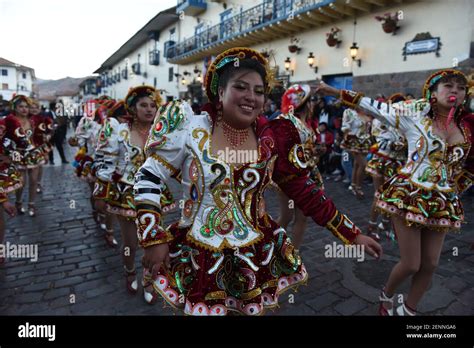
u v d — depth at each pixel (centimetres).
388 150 475
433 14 802
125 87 3177
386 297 264
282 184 175
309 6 1020
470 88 251
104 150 304
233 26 1466
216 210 158
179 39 2083
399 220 246
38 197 683
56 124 1077
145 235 149
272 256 167
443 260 381
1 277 356
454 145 244
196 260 157
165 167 158
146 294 305
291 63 1238
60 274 363
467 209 576
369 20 952
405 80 873
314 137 347
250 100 154
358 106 254
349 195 691
